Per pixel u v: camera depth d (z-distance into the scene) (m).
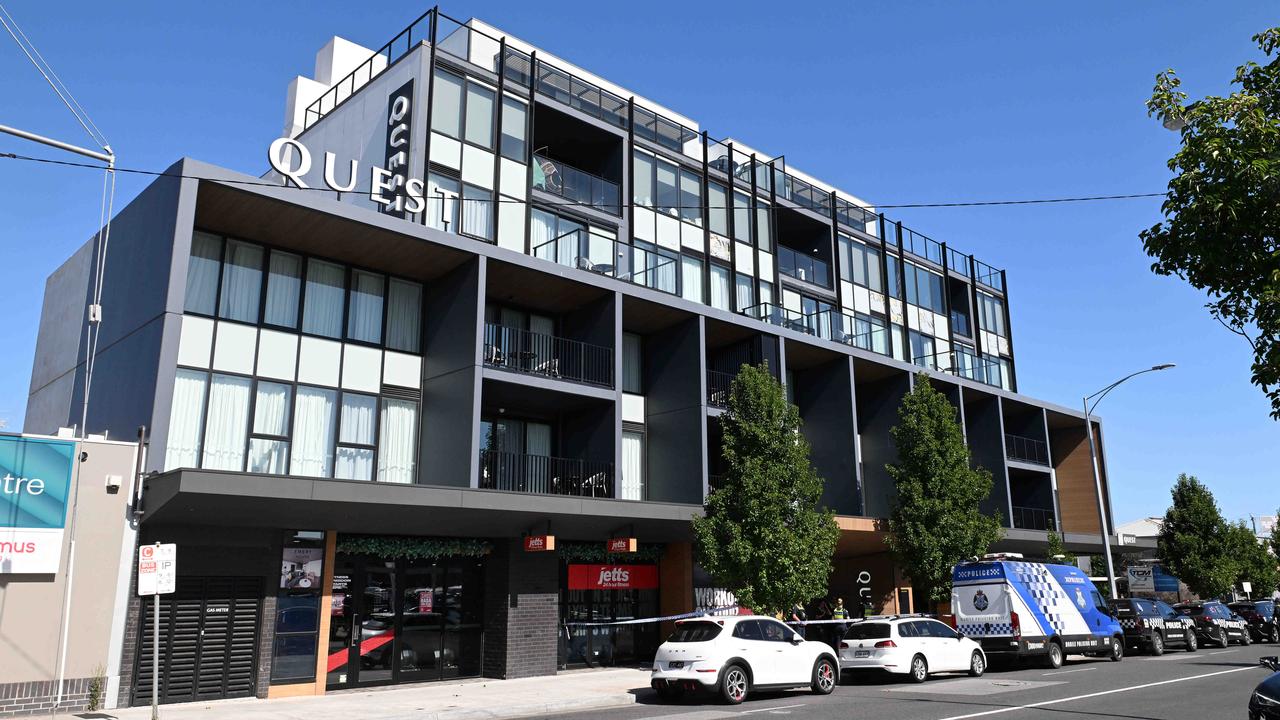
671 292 26.39
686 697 16.80
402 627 18.55
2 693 13.46
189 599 15.52
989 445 33.00
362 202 22.50
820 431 28.09
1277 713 8.92
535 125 25.41
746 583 20.09
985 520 25.97
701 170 28.92
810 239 33.91
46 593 14.05
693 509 20.78
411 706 14.81
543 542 18.55
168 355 15.45
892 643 18.84
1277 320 7.70
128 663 14.59
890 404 30.19
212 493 13.74
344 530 17.61
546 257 23.45
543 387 20.05
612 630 22.31
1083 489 38.91
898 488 26.16
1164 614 28.09
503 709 14.71
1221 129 8.37
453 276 20.28
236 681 15.80
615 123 27.25
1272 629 33.56
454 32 25.48
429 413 19.95
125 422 16.31
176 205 15.96
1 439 14.05
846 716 13.55
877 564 29.47
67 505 14.41
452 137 22.11
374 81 23.44
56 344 20.91
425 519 17.28
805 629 23.53
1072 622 23.30
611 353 21.73
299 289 19.05
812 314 28.67
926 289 37.22
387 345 20.12
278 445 18.00
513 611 19.42
